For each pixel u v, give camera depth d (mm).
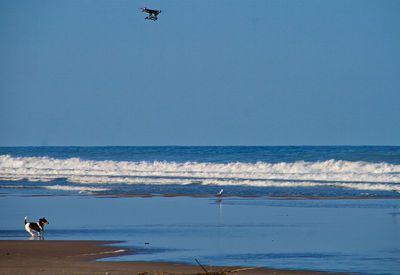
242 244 59500
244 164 178875
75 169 195125
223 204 100688
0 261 49562
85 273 43906
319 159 184875
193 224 75312
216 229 70812
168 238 63594
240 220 79312
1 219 81312
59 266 47125
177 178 155750
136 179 149500
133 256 52500
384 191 120625
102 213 88188
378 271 45938
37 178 159875
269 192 121250
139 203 102438
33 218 82062
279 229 70625
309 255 53156
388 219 79500
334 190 123875
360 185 130125
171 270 45688
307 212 88375
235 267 47531
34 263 48625
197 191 124062
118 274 43438
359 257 52094
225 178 154750
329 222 76938
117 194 118625
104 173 174125
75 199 109812
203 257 52094
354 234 66250
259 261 50312
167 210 92188
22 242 60438
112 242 60688
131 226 73562
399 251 55094
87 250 55531
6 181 153500
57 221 78875
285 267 47594
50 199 109625
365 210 90438
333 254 53625
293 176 152125
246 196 114375
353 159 178000
